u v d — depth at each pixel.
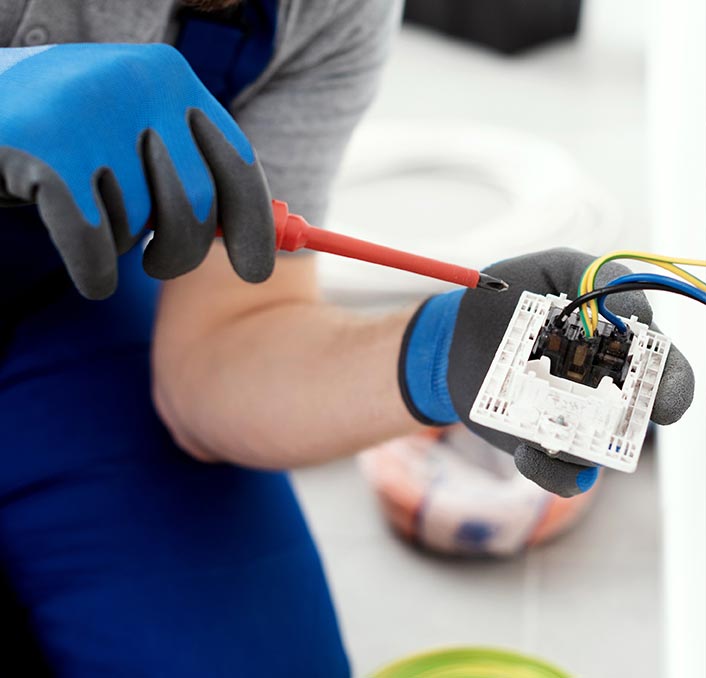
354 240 0.92
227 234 0.95
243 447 1.19
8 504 1.25
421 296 1.89
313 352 1.13
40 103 0.88
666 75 1.40
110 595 1.21
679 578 1.12
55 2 1.08
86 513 1.23
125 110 0.90
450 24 3.01
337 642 1.27
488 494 1.66
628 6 3.22
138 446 1.26
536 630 1.60
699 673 1.01
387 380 1.07
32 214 1.23
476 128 2.55
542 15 2.93
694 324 1.09
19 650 1.20
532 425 0.86
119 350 1.30
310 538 1.31
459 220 2.19
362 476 1.91
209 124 0.93
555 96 2.75
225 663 1.19
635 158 2.48
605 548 1.73
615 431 0.86
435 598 1.66
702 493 1.04
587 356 0.89
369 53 1.19
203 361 1.19
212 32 1.12
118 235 0.90
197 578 1.22
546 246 1.98
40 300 1.29
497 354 0.90
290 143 1.19
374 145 2.38
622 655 1.55
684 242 1.12
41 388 1.26
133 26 1.10
